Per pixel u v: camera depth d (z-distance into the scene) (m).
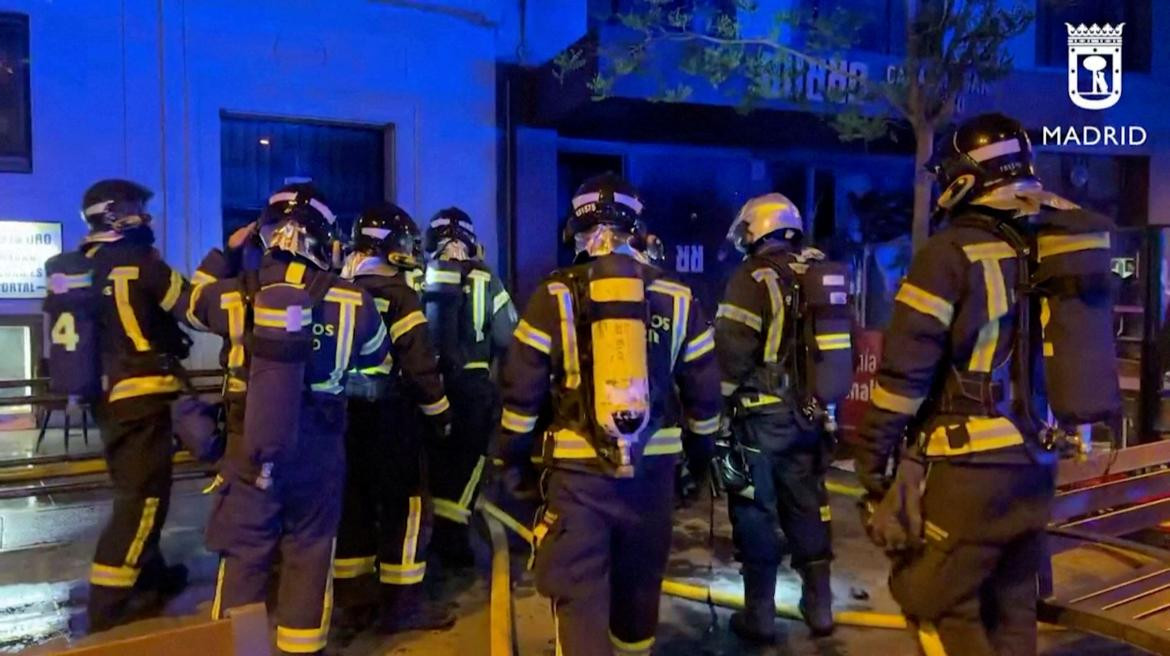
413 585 4.09
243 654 1.94
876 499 2.88
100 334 4.02
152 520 4.09
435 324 4.82
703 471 3.26
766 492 3.91
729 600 4.38
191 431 3.51
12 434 7.84
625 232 2.97
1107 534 3.83
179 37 8.18
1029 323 2.67
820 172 10.92
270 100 8.52
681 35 7.22
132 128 8.06
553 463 2.85
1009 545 2.79
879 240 11.13
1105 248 2.59
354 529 4.15
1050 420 2.72
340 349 3.38
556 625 2.85
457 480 4.93
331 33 8.72
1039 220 2.65
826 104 7.21
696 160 10.46
